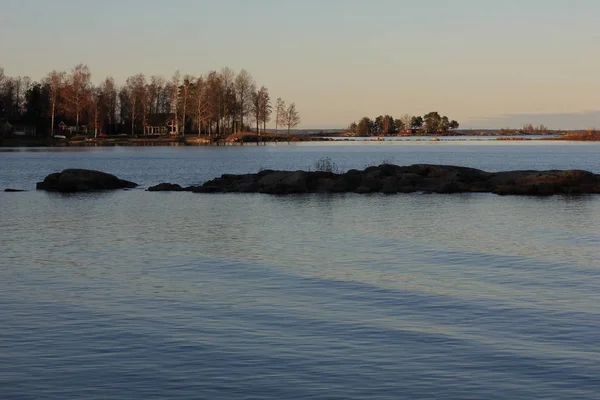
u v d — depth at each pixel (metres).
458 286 21.73
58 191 56.44
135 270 24.25
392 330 17.03
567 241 30.30
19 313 18.52
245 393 13.13
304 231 33.53
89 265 25.12
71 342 16.06
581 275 23.31
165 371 14.24
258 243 30.05
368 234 32.50
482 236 31.77
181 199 49.72
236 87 191.50
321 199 49.09
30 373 14.13
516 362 14.76
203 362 14.76
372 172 57.81
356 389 13.32
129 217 39.38
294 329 17.11
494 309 18.97
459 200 47.81
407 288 21.47
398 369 14.36
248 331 16.94
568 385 13.50
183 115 184.25
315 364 14.65
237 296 20.44
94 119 168.88
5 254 27.34
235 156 119.62
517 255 26.98
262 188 54.84
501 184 54.12
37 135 171.50
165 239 31.25
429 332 16.86
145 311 18.77
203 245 29.55
